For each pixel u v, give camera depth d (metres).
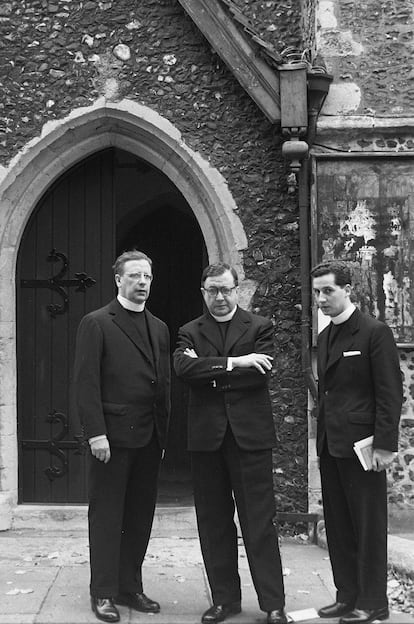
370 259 5.04
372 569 3.53
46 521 5.44
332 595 4.08
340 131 5.09
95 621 3.67
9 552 4.89
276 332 5.29
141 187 7.63
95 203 5.71
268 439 3.68
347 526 3.69
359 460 3.52
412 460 5.04
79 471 5.65
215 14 5.12
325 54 5.15
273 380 5.28
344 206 5.05
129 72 5.39
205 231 5.48
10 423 5.46
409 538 4.86
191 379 3.68
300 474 5.26
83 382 3.69
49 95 5.41
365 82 5.14
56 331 5.70
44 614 3.76
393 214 5.04
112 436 3.73
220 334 3.77
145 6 5.41
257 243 5.32
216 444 3.67
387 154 5.03
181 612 3.83
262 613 3.79
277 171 5.32
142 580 4.29
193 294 7.86
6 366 5.45
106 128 5.50
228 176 5.34
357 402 3.57
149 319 3.95
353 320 3.61
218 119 5.35
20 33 5.44
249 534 3.62
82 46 5.41
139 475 3.88
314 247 5.05
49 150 5.47
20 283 5.70
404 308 5.02
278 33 5.55
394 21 5.16
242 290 5.31
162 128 5.34
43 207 5.72
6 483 5.45
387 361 3.50
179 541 5.18
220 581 3.71
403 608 3.90
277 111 5.04
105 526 3.73
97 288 5.69
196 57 5.37
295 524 5.23
